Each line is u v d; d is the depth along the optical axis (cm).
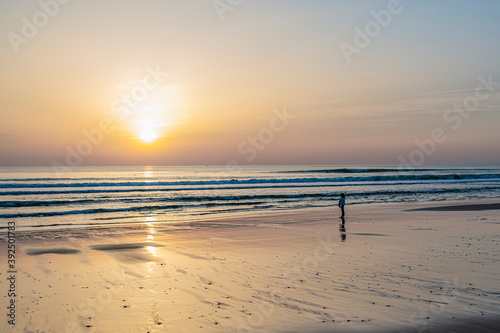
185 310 791
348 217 2391
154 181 7025
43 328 703
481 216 2319
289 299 848
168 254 1382
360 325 698
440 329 673
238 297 870
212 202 3712
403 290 893
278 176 9450
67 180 7481
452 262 1158
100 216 2761
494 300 816
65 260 1293
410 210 2697
